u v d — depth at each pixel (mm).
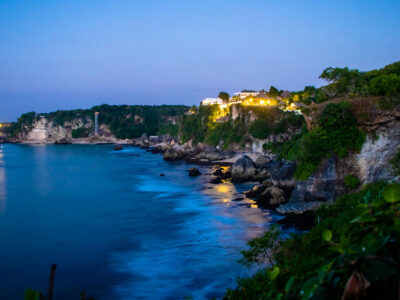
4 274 30344
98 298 26031
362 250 6031
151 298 25891
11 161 115750
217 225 42219
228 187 65062
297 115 105125
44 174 85938
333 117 45844
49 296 4484
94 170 91938
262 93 135250
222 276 28547
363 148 45844
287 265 16109
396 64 66250
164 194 60750
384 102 44719
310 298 6559
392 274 5562
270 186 58344
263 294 12977
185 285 27469
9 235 40156
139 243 37125
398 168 44469
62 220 46000
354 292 5605
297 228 39906
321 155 46469
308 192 46656
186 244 36281
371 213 7383
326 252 7809
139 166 98938
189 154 117688
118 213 49031
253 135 108312
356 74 68562
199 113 141125
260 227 40812
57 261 32906
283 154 88250
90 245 36844
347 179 45781
